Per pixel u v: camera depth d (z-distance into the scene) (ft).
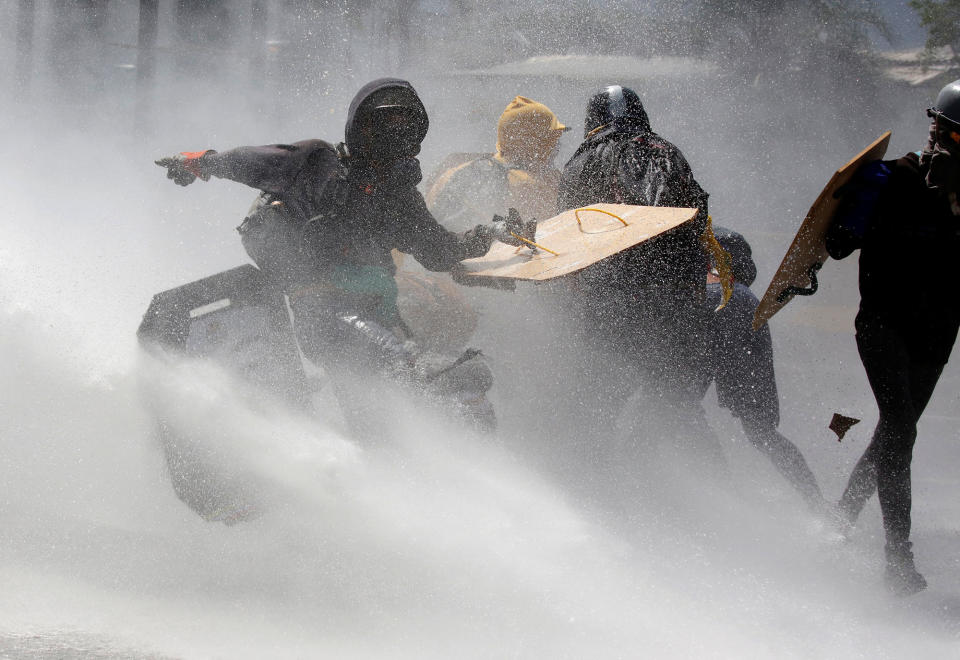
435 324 42.93
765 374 41.65
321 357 35.19
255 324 34.68
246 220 36.06
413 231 35.65
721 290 41.98
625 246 33.65
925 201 32.24
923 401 34.60
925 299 33.14
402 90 34.83
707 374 41.60
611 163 40.16
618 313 40.73
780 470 40.91
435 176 48.24
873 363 33.37
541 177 47.70
